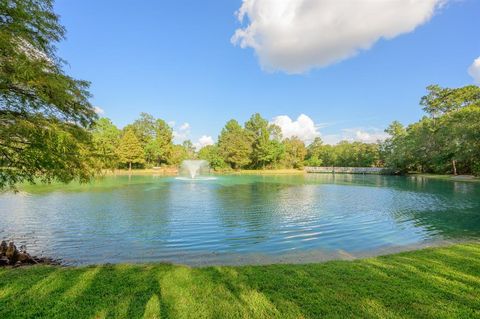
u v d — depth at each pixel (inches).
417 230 364.2
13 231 354.0
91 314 129.6
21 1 203.3
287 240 318.0
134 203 583.2
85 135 250.2
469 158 1212.5
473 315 128.2
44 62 214.2
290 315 129.3
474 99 1566.2
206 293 152.4
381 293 150.7
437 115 1711.4
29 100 214.1
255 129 2506.2
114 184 1032.8
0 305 137.3
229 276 179.3
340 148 3174.2
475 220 425.1
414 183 1115.9
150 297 147.3
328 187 989.8
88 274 181.9
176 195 730.2
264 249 283.6
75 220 418.3
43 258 253.8
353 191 849.5
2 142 221.8
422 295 148.1
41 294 150.3
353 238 326.6
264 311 133.0
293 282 167.6
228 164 2476.6
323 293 151.6
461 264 199.0
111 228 370.6
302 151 2763.3
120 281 169.2
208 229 367.6
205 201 623.8
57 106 225.8
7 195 668.7
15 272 187.8
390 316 127.7
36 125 207.2
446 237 328.8
